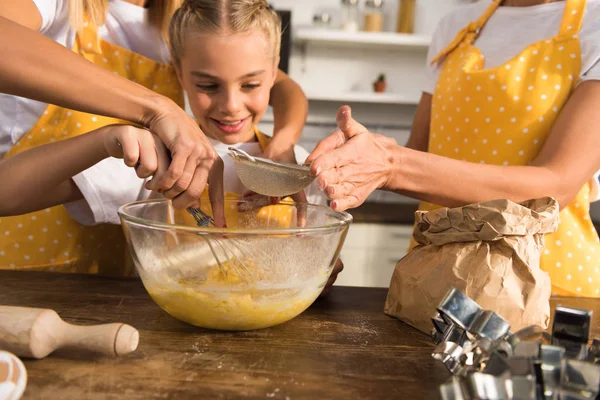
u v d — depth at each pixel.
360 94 2.81
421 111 1.46
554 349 0.52
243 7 1.00
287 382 0.59
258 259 0.67
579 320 0.57
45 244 1.11
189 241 0.66
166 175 0.73
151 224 0.67
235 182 1.12
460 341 0.65
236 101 1.02
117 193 0.98
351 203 0.78
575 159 0.92
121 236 1.20
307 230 0.67
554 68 1.08
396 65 2.99
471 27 1.28
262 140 1.17
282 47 2.89
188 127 0.76
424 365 0.65
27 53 0.69
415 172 0.85
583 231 1.16
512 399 0.49
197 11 0.99
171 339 0.69
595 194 1.17
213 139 1.15
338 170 0.76
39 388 0.55
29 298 0.82
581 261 1.13
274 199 0.87
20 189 0.81
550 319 0.83
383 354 0.67
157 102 0.76
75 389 0.55
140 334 0.70
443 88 1.28
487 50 1.24
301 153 1.20
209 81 1.01
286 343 0.69
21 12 0.87
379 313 0.82
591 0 1.09
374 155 0.81
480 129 1.16
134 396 0.54
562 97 1.08
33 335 0.59
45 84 0.71
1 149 1.08
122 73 1.11
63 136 1.07
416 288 0.76
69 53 0.72
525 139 1.11
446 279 0.72
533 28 1.16
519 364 0.51
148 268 0.70
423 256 0.79
